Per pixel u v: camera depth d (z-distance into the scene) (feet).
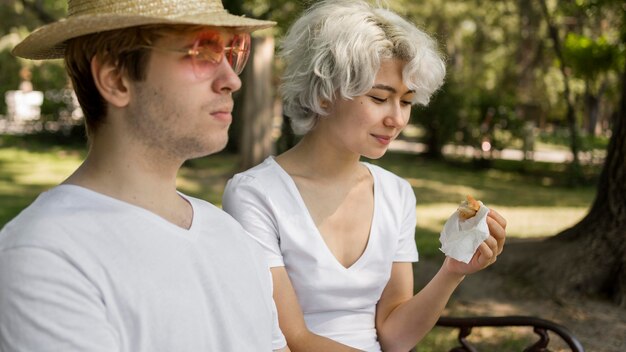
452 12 82.12
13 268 3.82
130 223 4.13
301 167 7.12
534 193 38.88
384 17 6.63
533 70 78.79
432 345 13.33
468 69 99.04
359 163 7.44
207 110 4.28
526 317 8.08
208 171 42.75
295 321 6.66
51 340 3.74
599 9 31.86
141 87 4.19
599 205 16.79
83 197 4.16
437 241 21.74
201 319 4.23
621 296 15.28
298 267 6.86
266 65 37.45
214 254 4.48
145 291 4.04
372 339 7.11
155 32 4.14
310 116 6.99
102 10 4.21
